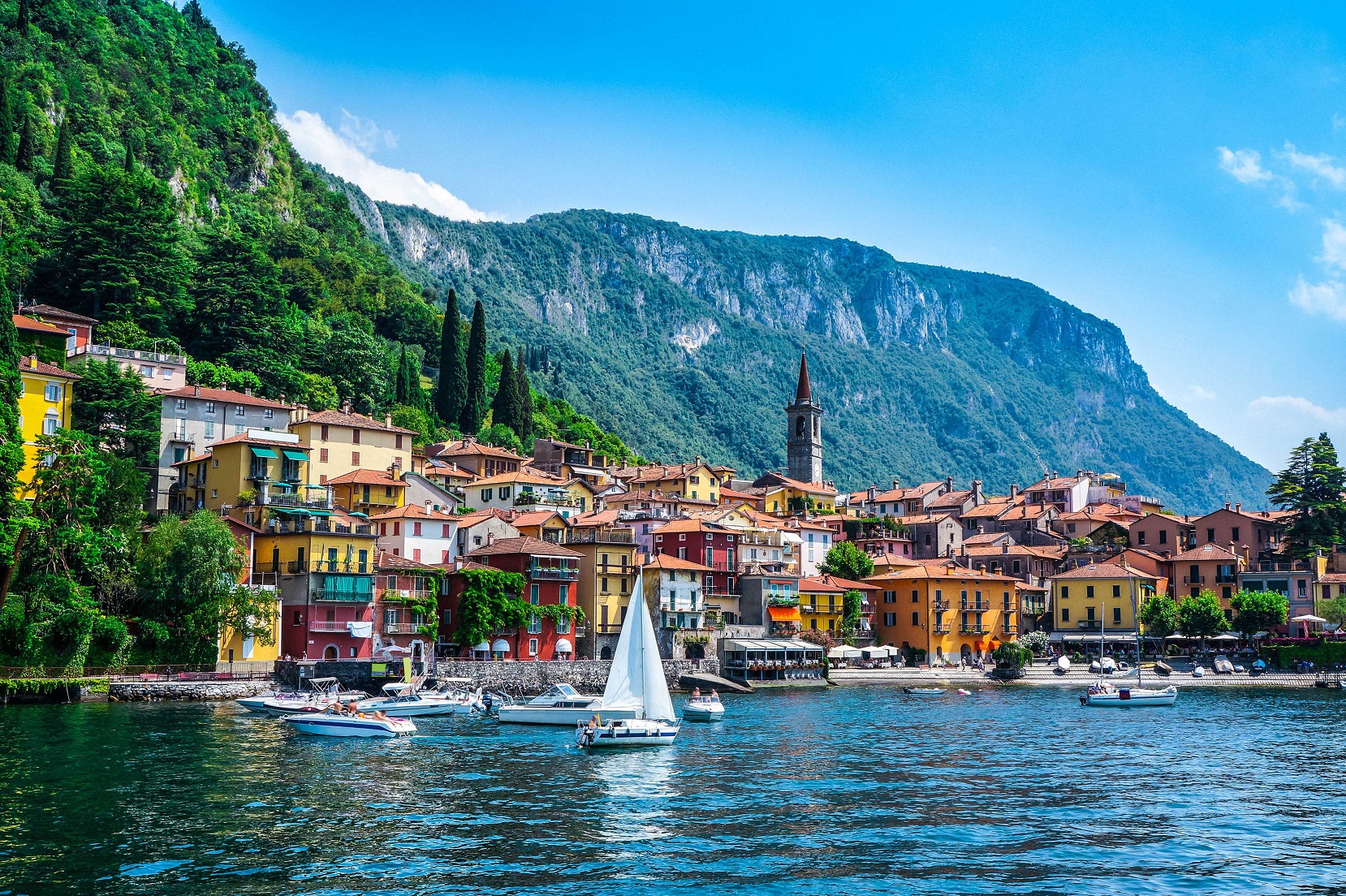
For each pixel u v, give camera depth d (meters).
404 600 127.88
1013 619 185.75
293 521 126.44
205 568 112.75
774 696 138.75
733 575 168.75
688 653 152.12
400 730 92.69
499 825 58.53
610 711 91.44
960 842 55.91
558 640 141.50
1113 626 182.62
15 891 45.91
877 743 91.00
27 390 126.19
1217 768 79.00
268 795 64.38
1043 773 76.31
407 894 46.50
